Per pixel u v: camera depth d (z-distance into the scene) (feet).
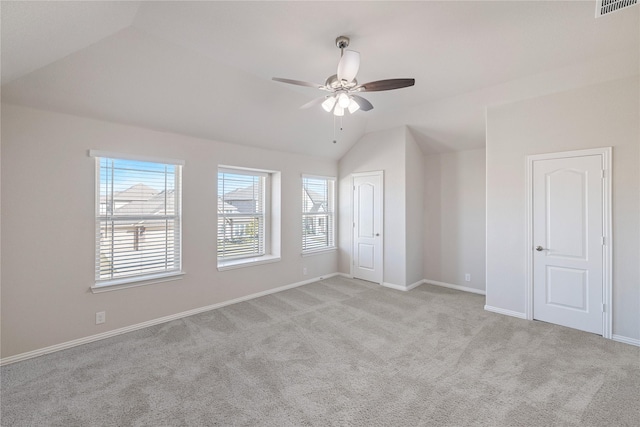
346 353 8.77
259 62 9.68
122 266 10.46
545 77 10.67
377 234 16.60
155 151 10.98
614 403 6.51
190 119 11.28
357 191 17.58
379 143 16.44
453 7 6.98
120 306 10.21
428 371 7.82
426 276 17.06
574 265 10.41
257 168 14.37
